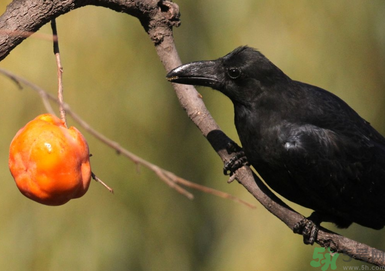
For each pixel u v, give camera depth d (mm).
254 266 12188
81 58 11086
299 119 7305
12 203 11008
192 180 12305
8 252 10938
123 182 11430
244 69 7039
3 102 10664
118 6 7164
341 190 7465
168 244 11977
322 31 12000
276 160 7277
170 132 11977
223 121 11773
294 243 12195
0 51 6168
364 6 12266
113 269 11383
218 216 12492
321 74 11914
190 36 12016
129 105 11445
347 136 7480
